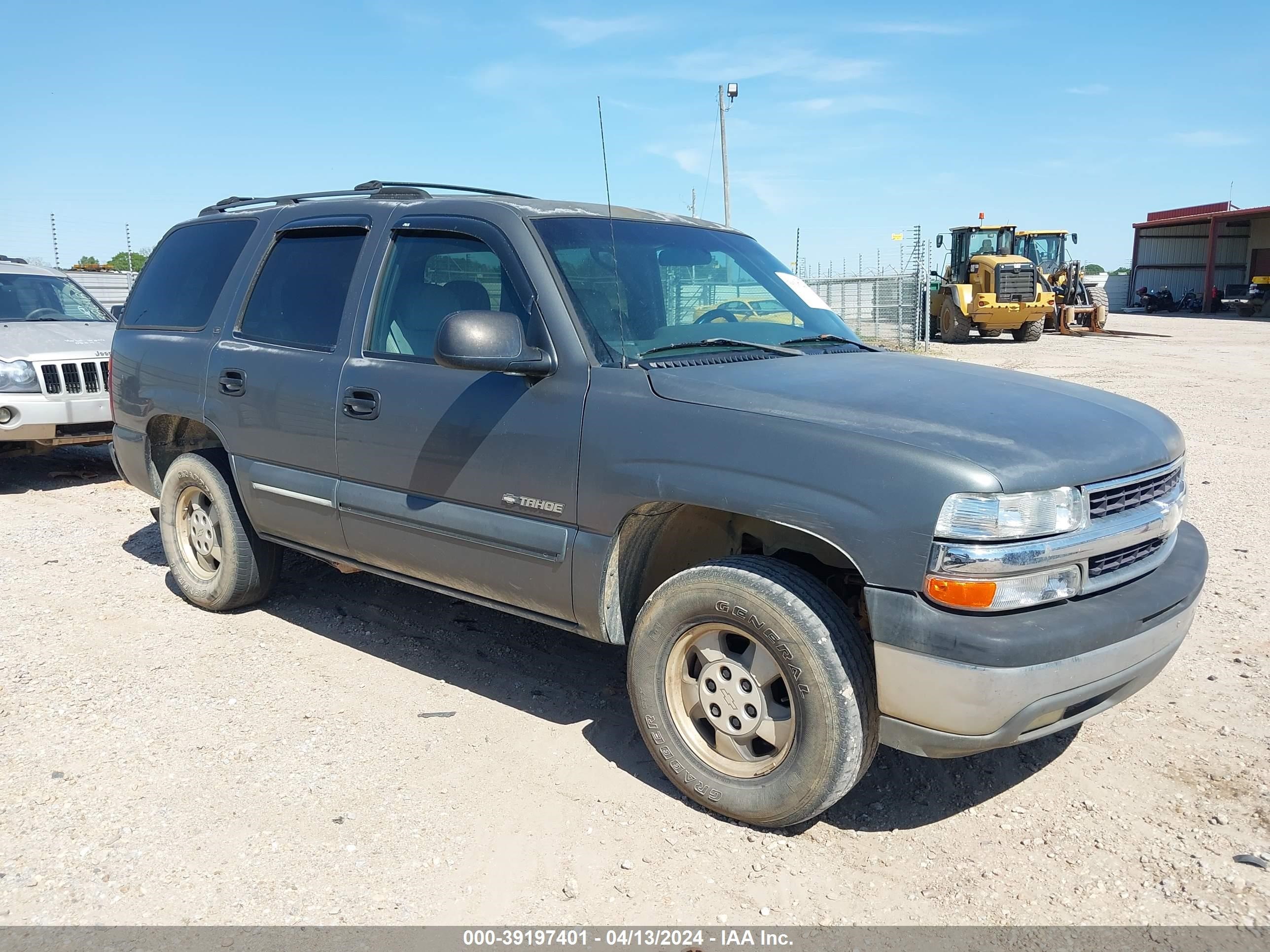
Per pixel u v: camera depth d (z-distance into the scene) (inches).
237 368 178.9
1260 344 975.6
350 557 168.2
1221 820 125.0
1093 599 113.0
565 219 149.8
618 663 176.7
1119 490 116.0
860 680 113.6
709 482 118.5
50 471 354.6
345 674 170.2
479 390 142.1
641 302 143.7
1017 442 111.4
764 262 176.2
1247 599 203.5
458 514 145.4
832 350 155.8
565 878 114.3
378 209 166.9
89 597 208.5
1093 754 142.8
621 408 128.0
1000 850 120.1
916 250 968.3
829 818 127.6
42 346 316.5
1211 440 398.0
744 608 117.3
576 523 132.4
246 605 197.8
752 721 121.9
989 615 105.8
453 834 123.0
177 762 139.5
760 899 110.7
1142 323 1457.9
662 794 132.4
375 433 154.6
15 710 154.7
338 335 164.2
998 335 1083.9
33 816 125.3
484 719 153.9
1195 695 160.6
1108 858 118.0
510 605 146.6
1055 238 1157.7
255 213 193.5
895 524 106.9
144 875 113.8
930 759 142.6
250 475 178.4
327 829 123.4
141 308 211.8
